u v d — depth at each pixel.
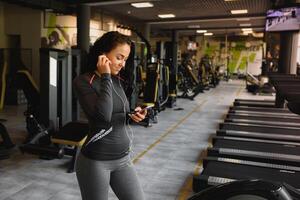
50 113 4.45
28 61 10.05
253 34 21.58
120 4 10.08
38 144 4.39
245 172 3.11
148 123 6.39
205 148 4.92
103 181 1.60
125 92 1.79
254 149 3.97
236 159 3.67
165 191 3.29
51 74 4.39
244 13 11.97
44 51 4.35
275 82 3.80
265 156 3.66
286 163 3.53
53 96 4.46
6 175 3.64
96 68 1.64
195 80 12.14
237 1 9.44
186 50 22.08
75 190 3.27
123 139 1.64
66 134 4.00
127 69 1.80
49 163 4.07
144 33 14.40
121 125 1.64
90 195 1.62
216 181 2.87
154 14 12.52
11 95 8.69
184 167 4.03
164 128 6.29
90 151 1.58
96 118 1.53
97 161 1.58
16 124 6.30
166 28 17.53
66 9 9.57
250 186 1.38
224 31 19.39
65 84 4.64
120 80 1.73
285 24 6.61
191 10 11.33
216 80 16.00
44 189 3.27
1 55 9.57
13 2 8.02
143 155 4.50
